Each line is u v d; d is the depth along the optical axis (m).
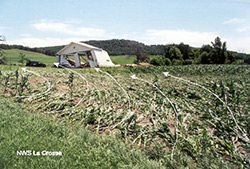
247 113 5.71
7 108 4.70
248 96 7.69
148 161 2.81
